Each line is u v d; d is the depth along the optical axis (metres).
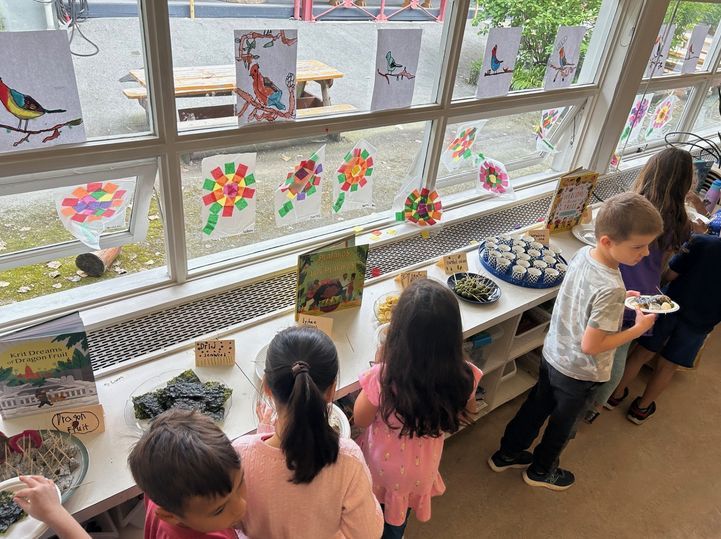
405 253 2.00
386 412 1.14
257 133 1.52
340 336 1.56
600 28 2.31
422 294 1.07
